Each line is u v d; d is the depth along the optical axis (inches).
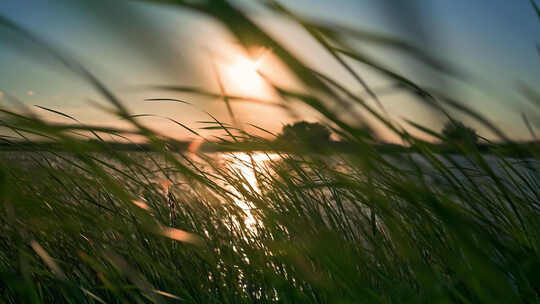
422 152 4222.4
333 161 4256.9
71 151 4510.3
